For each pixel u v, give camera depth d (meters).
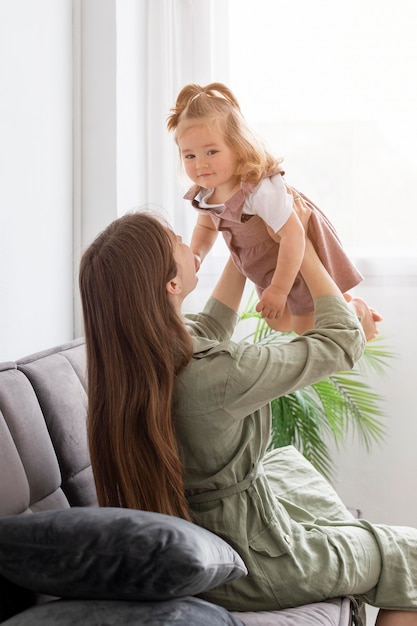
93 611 1.15
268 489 1.63
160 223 1.54
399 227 2.94
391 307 2.96
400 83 2.89
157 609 1.16
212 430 1.51
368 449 2.99
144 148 3.01
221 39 3.01
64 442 1.73
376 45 2.89
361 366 2.97
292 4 2.95
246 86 3.00
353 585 1.59
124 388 1.49
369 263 2.96
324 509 1.86
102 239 1.55
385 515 3.00
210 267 3.06
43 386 1.74
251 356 1.50
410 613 1.67
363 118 2.93
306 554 1.58
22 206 2.38
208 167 1.73
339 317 1.62
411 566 1.69
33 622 1.13
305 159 2.97
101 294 1.51
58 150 2.66
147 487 1.48
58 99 2.66
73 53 2.77
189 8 3.02
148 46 2.97
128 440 1.49
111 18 2.75
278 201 1.71
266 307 1.72
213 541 1.27
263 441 1.61
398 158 2.92
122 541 1.16
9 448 1.51
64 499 1.68
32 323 2.46
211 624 1.16
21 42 2.36
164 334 1.49
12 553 1.21
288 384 1.50
